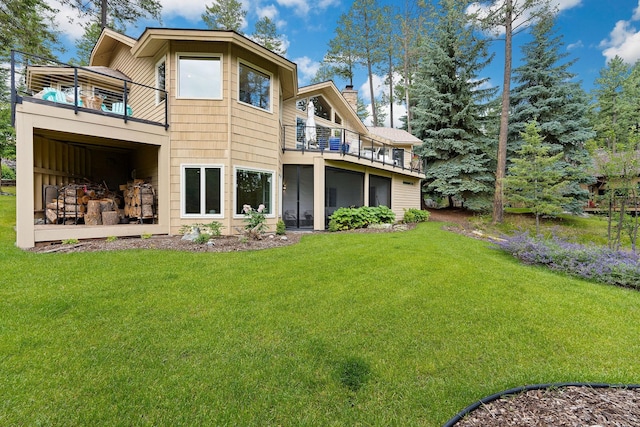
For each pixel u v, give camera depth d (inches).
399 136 733.3
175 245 269.1
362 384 93.4
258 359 104.2
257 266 212.5
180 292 159.9
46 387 87.4
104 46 473.1
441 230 468.1
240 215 352.2
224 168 337.7
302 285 177.5
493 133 762.2
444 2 661.3
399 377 97.2
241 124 350.9
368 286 179.0
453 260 249.6
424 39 783.7
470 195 732.0
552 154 694.5
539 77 716.7
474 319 141.1
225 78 335.9
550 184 531.8
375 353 110.2
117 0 609.0
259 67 369.4
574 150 686.5
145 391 87.4
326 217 501.0
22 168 238.5
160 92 349.7
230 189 339.9
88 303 141.3
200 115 334.6
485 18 573.9
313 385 92.5
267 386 91.3
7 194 571.2
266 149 382.0
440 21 741.3
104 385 89.0
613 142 384.8
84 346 108.3
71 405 81.3
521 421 75.5
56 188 342.6
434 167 756.6
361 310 145.6
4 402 81.1
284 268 210.1
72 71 385.1
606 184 392.8
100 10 594.6
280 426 77.3
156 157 368.5
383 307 149.8
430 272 211.5
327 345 114.1
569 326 137.6
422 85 734.5
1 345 105.5
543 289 190.2
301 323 130.9
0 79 577.3
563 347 119.6
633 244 352.5
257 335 120.1
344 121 655.1
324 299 157.8
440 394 89.9
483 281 198.1
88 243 264.2
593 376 100.0
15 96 236.5
